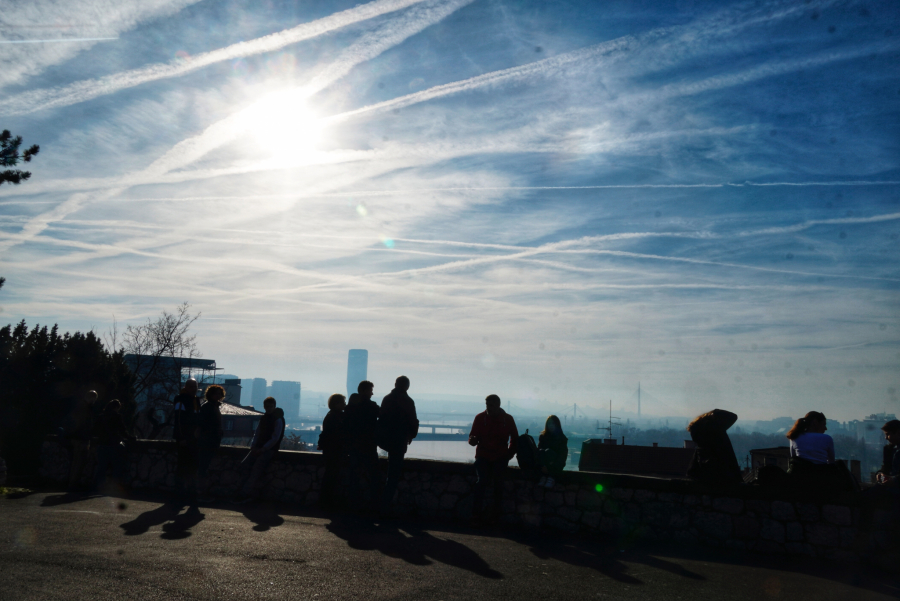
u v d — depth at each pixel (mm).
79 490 10094
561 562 6027
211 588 4488
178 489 9352
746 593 5160
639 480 7594
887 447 6852
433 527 7703
